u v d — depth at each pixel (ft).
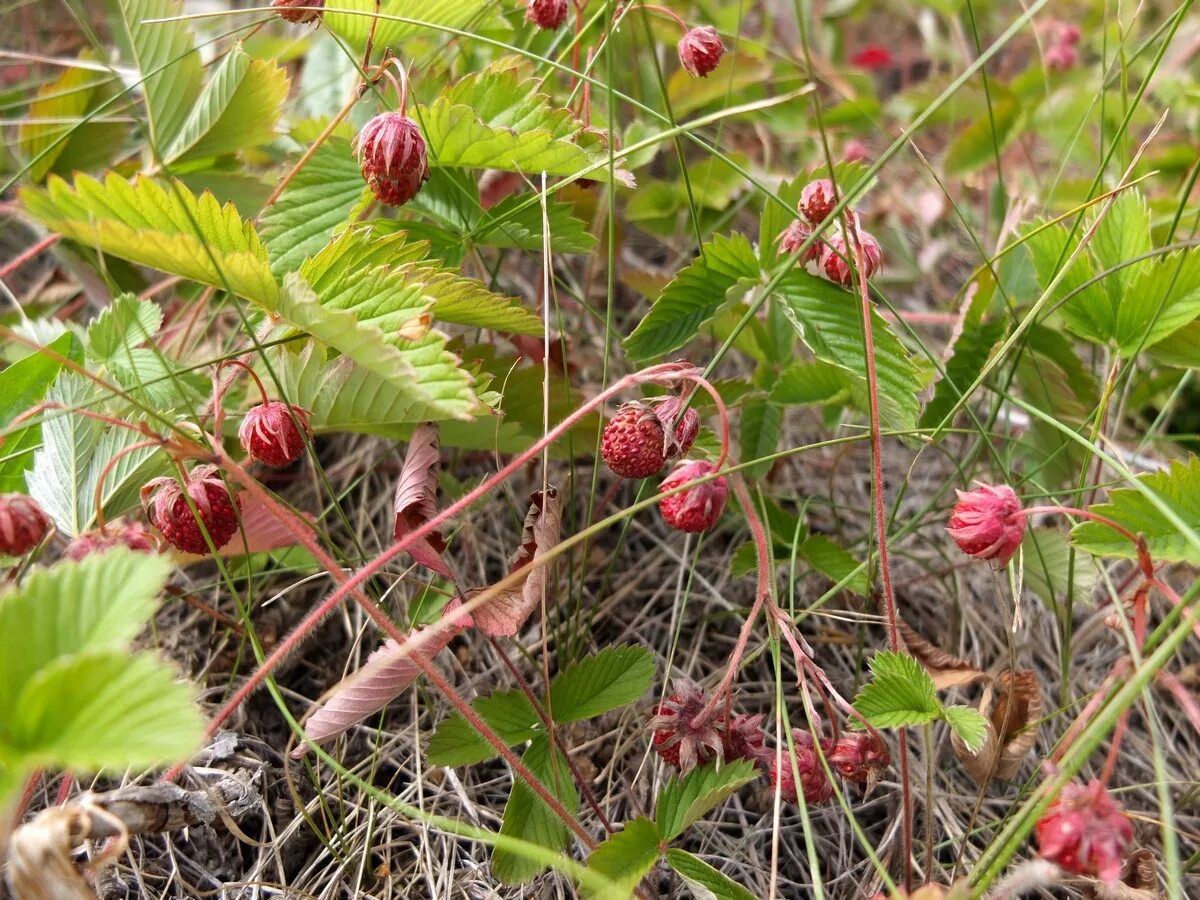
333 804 0.84
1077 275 0.88
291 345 0.81
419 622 0.84
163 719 0.53
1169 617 0.65
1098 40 1.65
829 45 1.75
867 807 0.87
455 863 0.82
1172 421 1.19
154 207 0.72
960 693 0.95
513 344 1.01
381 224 0.89
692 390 0.73
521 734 0.78
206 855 0.80
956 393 0.97
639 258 1.34
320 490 1.06
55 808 0.60
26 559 0.82
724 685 0.73
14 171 1.24
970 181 1.40
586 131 0.89
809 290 0.86
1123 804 0.91
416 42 1.16
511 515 1.05
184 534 0.73
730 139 1.45
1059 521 0.97
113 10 1.15
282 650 0.69
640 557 1.05
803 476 1.15
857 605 0.97
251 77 0.96
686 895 0.79
